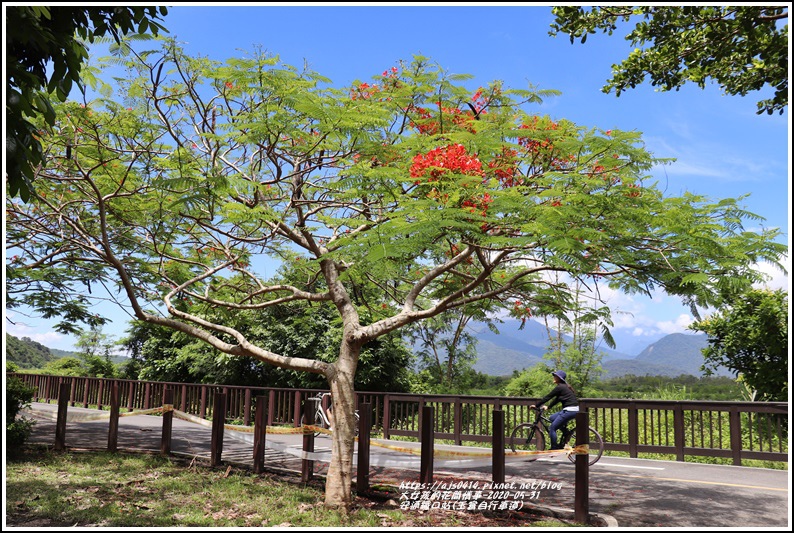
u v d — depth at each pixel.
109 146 6.82
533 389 16.39
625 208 5.18
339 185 5.70
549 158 6.42
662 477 8.11
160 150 7.35
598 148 5.60
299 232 6.96
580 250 4.55
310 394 13.05
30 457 8.06
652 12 8.02
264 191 7.21
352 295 10.63
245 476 7.29
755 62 8.33
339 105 6.13
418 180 5.48
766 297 12.48
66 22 4.43
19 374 19.83
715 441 11.61
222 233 6.26
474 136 5.70
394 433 12.35
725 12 7.56
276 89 5.74
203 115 6.46
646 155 5.59
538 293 7.79
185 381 20.12
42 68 4.53
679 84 8.68
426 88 7.09
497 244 5.20
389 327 6.30
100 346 26.36
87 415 9.08
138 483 6.71
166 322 6.90
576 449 5.64
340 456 5.93
